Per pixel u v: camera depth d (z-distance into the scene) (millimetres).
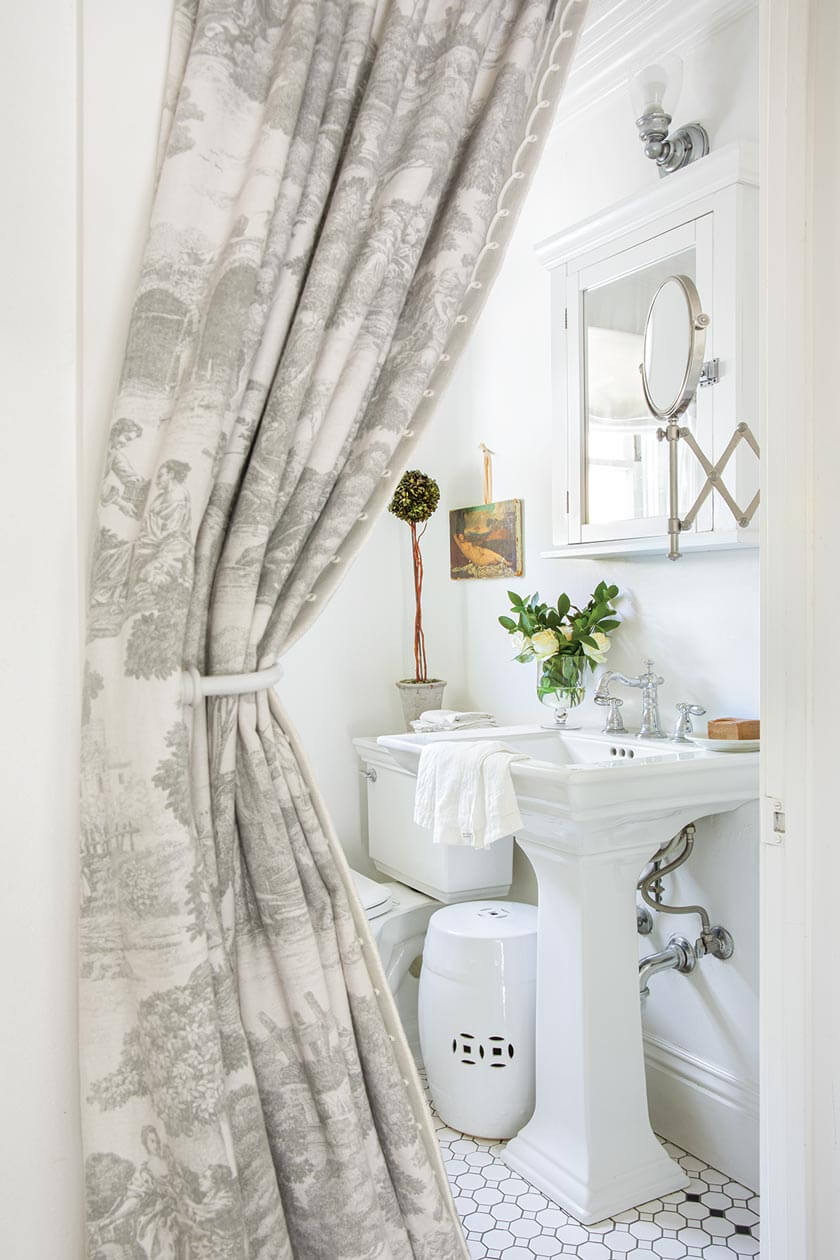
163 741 876
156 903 872
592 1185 2012
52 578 922
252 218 943
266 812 992
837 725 1434
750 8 2102
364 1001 1054
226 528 1012
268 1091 1004
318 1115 1008
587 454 2451
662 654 2434
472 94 1141
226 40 958
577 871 2027
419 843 2799
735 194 1972
